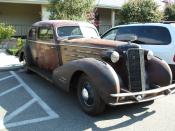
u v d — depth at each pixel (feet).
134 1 56.13
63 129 15.96
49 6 45.62
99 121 17.13
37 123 16.72
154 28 25.32
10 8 63.05
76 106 19.69
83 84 18.22
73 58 21.47
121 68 17.92
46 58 25.46
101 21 74.69
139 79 17.71
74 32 24.30
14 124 16.55
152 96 17.67
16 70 32.32
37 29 26.86
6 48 46.32
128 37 22.77
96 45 19.45
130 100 16.74
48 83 26.07
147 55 18.75
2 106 19.58
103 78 16.38
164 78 18.93
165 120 17.39
